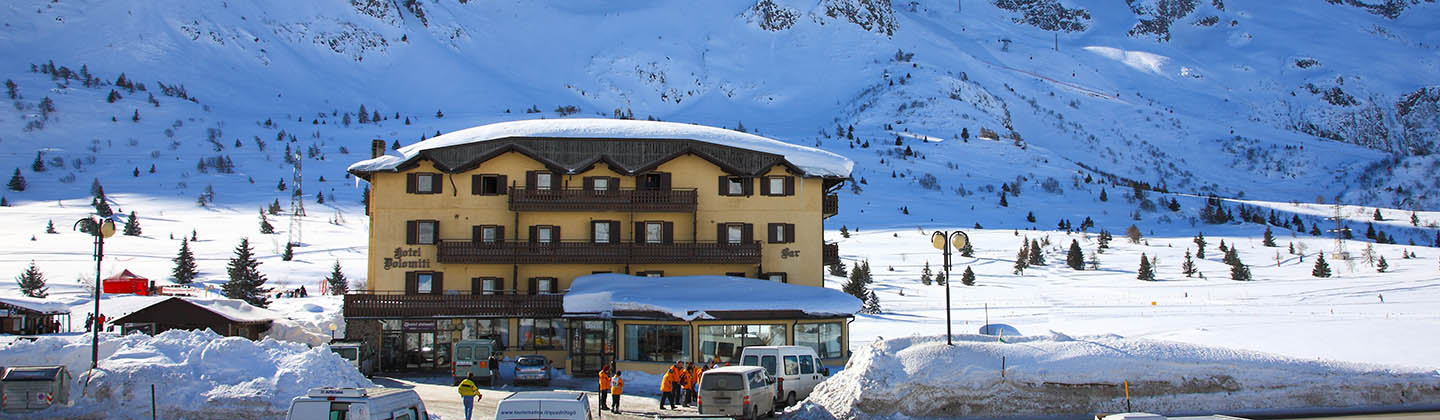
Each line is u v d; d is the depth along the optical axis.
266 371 36.06
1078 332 78.81
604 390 38.75
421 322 57.62
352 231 198.00
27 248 151.12
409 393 27.88
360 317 56.84
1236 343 64.31
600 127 63.59
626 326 53.81
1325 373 38.59
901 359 37.03
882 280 153.50
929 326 87.94
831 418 35.09
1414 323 72.00
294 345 39.06
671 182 61.56
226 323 57.59
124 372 34.12
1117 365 37.12
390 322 57.62
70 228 186.00
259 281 110.94
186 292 106.06
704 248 60.56
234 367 36.00
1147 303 120.44
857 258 181.25
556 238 60.62
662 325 53.25
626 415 38.12
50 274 125.19
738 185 62.28
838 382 37.66
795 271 61.88
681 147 62.19
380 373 55.25
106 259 142.62
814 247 62.19
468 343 49.69
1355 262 177.25
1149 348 38.50
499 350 57.97
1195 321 87.50
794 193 62.53
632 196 60.41
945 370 36.22
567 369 55.94
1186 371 37.41
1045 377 36.34
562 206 59.91
